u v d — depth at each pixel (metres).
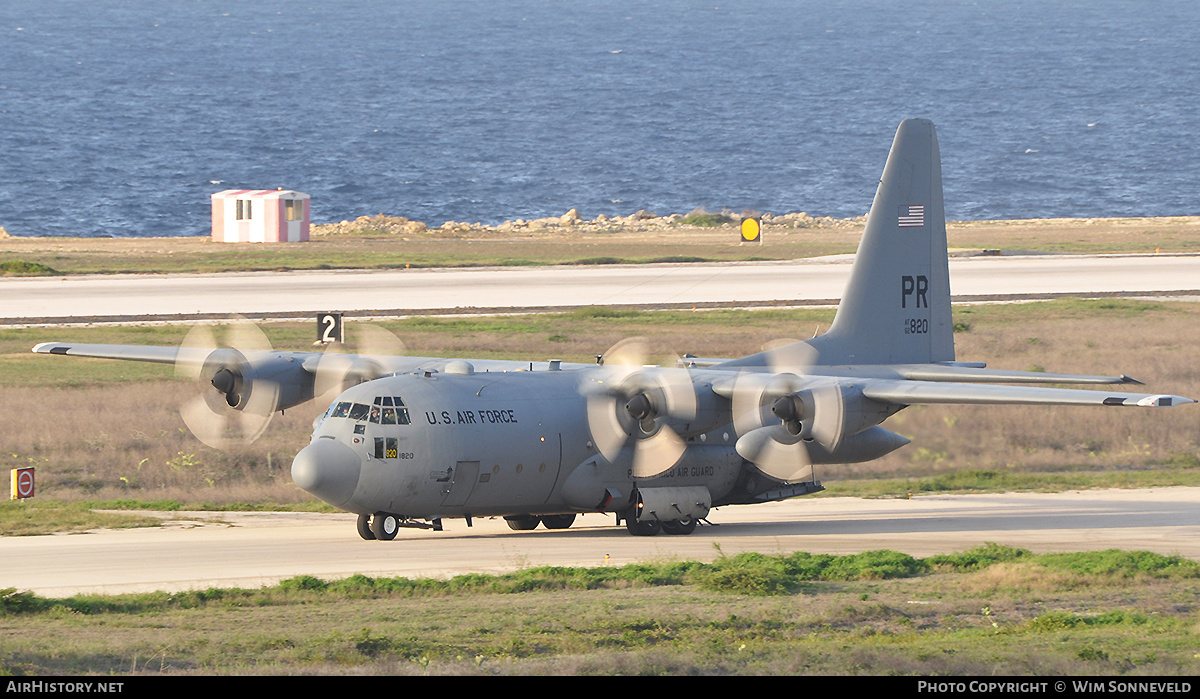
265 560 90.88
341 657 59.38
